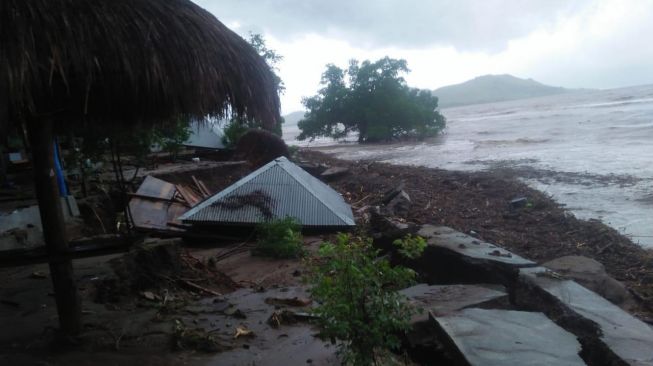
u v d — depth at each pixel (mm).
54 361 3627
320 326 3113
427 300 4445
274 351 4051
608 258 7035
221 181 14273
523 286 4660
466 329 3648
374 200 13039
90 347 3891
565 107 70125
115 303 4977
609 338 3516
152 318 4602
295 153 23172
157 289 5547
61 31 2742
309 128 38125
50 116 3576
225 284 6223
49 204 3664
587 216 9820
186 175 13539
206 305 5230
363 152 30031
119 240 3922
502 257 5293
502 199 12039
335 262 3102
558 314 4105
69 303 3891
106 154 10477
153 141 11211
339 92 36875
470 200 12148
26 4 2709
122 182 4559
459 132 41031
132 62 2969
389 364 3518
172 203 10328
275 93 4098
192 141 18188
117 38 2922
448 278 5613
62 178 8289
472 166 18969
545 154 20312
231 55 3635
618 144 21203
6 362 3594
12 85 2529
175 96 3295
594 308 4016
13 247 6320
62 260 3693
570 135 27859
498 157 21047
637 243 7812
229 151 17781
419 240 4750
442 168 19062
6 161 9992
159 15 3223
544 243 7902
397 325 3084
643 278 6211
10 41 2570
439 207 11398
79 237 7719
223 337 4305
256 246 8008
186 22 3373
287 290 5820
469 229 9055
